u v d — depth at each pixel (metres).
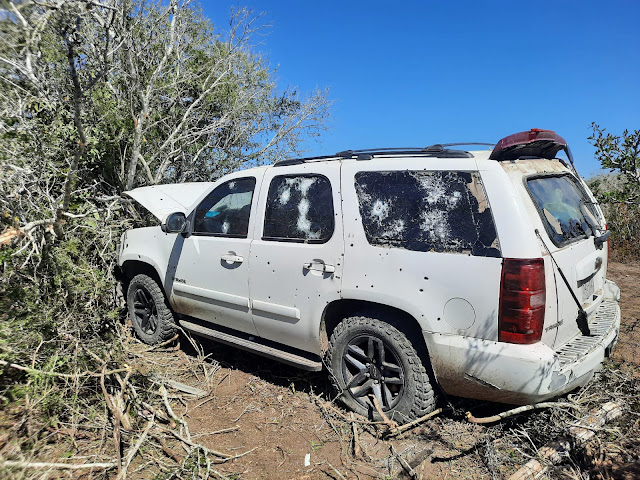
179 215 4.36
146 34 6.71
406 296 3.00
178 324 4.65
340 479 2.76
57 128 4.89
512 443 2.99
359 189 3.31
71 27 3.13
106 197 5.48
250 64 8.28
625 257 8.58
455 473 2.78
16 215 3.94
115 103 6.16
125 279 5.40
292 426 3.33
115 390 3.49
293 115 9.02
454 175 3.00
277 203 3.75
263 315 3.75
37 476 2.59
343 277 3.26
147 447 3.01
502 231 2.76
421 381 3.05
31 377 3.22
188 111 7.22
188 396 3.73
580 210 3.52
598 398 3.28
